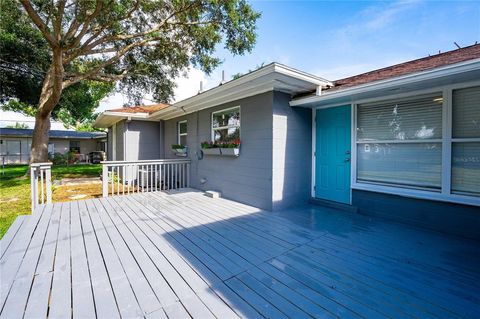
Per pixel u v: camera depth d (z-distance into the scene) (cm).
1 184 832
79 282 206
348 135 448
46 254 261
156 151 934
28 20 948
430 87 338
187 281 210
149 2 716
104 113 794
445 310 173
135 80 1055
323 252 270
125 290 195
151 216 409
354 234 327
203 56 919
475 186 312
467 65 255
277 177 448
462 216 320
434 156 347
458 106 322
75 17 706
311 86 427
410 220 369
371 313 170
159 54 920
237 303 180
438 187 343
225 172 567
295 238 312
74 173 1142
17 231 331
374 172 415
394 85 321
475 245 291
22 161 1909
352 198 444
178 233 328
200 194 606
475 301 184
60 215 412
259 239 309
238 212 438
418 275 221
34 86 1134
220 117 591
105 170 571
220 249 277
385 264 243
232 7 737
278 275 221
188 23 758
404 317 166
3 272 222
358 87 361
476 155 311
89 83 1227
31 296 186
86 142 2183
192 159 713
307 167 503
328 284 206
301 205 488
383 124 400
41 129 950
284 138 459
